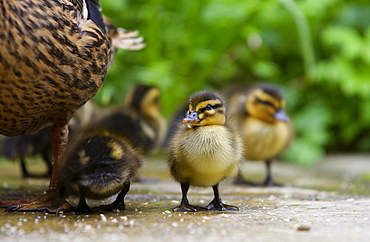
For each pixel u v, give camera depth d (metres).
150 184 11.33
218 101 7.67
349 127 19.11
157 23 16.25
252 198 9.05
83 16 7.43
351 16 19.00
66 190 7.24
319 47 19.58
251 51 19.78
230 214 6.91
